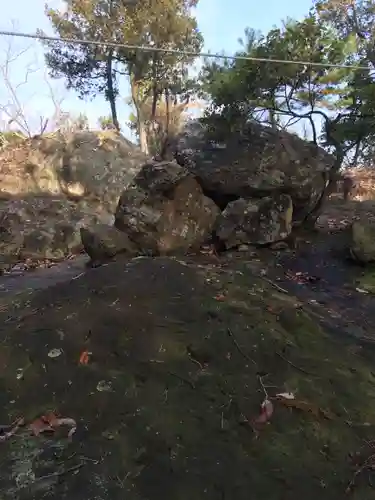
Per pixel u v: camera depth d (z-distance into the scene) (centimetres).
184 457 181
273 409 207
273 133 552
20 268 528
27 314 286
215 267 414
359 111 594
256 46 525
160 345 246
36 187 848
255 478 174
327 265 474
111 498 164
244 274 354
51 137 934
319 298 388
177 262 344
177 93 1434
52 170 863
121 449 184
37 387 221
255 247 517
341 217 679
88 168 855
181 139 577
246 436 193
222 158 532
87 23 1355
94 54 1412
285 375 232
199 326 261
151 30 1295
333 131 613
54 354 242
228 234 510
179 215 501
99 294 294
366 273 449
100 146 890
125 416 201
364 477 178
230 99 526
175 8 1298
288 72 530
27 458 181
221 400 211
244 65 523
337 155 622
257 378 227
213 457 182
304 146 558
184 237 499
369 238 462
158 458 180
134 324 261
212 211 521
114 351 242
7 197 795
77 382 223
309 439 195
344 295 398
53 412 205
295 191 528
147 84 1420
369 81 583
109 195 840
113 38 1338
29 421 202
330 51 541
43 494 165
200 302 283
